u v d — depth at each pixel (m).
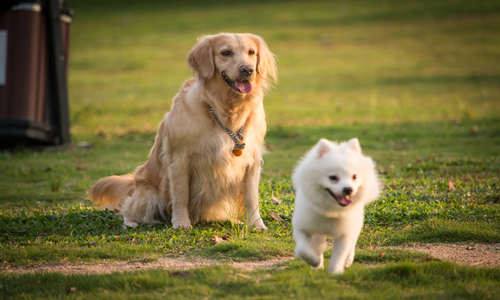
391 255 6.29
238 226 7.86
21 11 15.48
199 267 5.86
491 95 28.33
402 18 57.12
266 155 16.28
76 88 33.41
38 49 16.05
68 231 7.96
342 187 5.35
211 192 8.27
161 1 73.88
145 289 5.25
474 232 7.19
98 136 19.66
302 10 63.56
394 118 23.02
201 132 8.02
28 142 16.80
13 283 5.42
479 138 17.58
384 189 10.39
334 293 4.96
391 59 41.81
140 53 46.25
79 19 63.22
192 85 8.34
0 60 15.49
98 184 9.59
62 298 5.00
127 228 8.24
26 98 15.67
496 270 5.50
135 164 14.73
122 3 73.00
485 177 11.27
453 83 32.72
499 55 40.78
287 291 5.06
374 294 4.94
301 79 36.22
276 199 9.89
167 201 8.71
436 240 7.11
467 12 57.12
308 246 5.65
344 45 47.53
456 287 5.07
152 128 21.16
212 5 69.56
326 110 25.70
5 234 7.70
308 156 5.91
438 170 12.46
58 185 11.67
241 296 5.02
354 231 5.77
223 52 7.92
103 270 6.10
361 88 32.47
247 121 8.23
